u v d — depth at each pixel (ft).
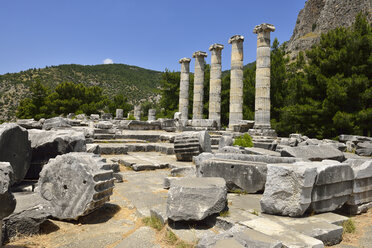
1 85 345.51
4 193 10.04
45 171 15.70
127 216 16.78
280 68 93.71
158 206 17.19
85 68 460.55
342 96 65.21
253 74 102.83
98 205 15.61
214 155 23.65
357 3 237.04
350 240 14.03
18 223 13.26
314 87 73.92
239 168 20.89
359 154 42.37
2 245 12.44
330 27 256.52
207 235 12.10
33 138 24.29
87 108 161.89
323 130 70.95
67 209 15.01
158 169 32.14
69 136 24.41
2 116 276.21
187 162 34.55
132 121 67.05
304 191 15.24
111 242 13.23
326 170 16.29
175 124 72.54
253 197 19.62
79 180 14.99
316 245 11.36
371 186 19.27
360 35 69.36
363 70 67.51
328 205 16.76
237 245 10.80
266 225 13.43
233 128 68.95
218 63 86.53
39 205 14.60
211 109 86.48
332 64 70.49
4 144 18.21
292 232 12.59
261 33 69.72
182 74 101.09
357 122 65.41
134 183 24.95
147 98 376.27
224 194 15.17
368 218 17.79
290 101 85.92
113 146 40.68
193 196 14.44
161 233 13.99
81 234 14.05
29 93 329.72
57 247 12.59
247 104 100.53
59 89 164.76
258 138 61.11
